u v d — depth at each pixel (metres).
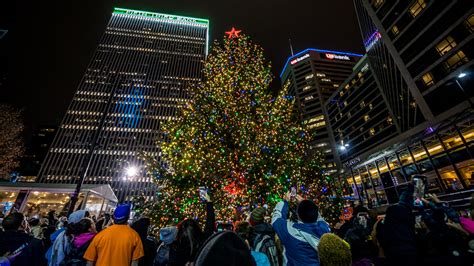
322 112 89.56
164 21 132.38
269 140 15.63
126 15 129.12
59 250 4.07
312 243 2.63
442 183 25.47
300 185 15.85
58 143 86.50
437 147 28.33
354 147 68.88
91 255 3.46
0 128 25.02
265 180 13.85
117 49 114.44
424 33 36.59
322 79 99.56
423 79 36.97
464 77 31.03
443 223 3.70
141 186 82.31
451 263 3.31
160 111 99.94
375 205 33.41
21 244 3.42
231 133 15.16
